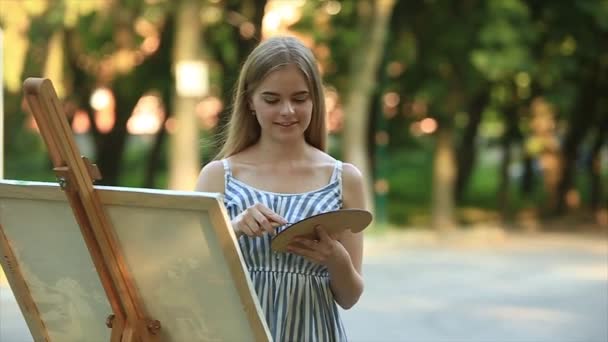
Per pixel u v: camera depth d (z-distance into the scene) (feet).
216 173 15.57
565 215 131.03
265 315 14.78
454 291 58.90
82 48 96.99
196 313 13.46
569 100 111.55
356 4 96.84
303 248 14.01
